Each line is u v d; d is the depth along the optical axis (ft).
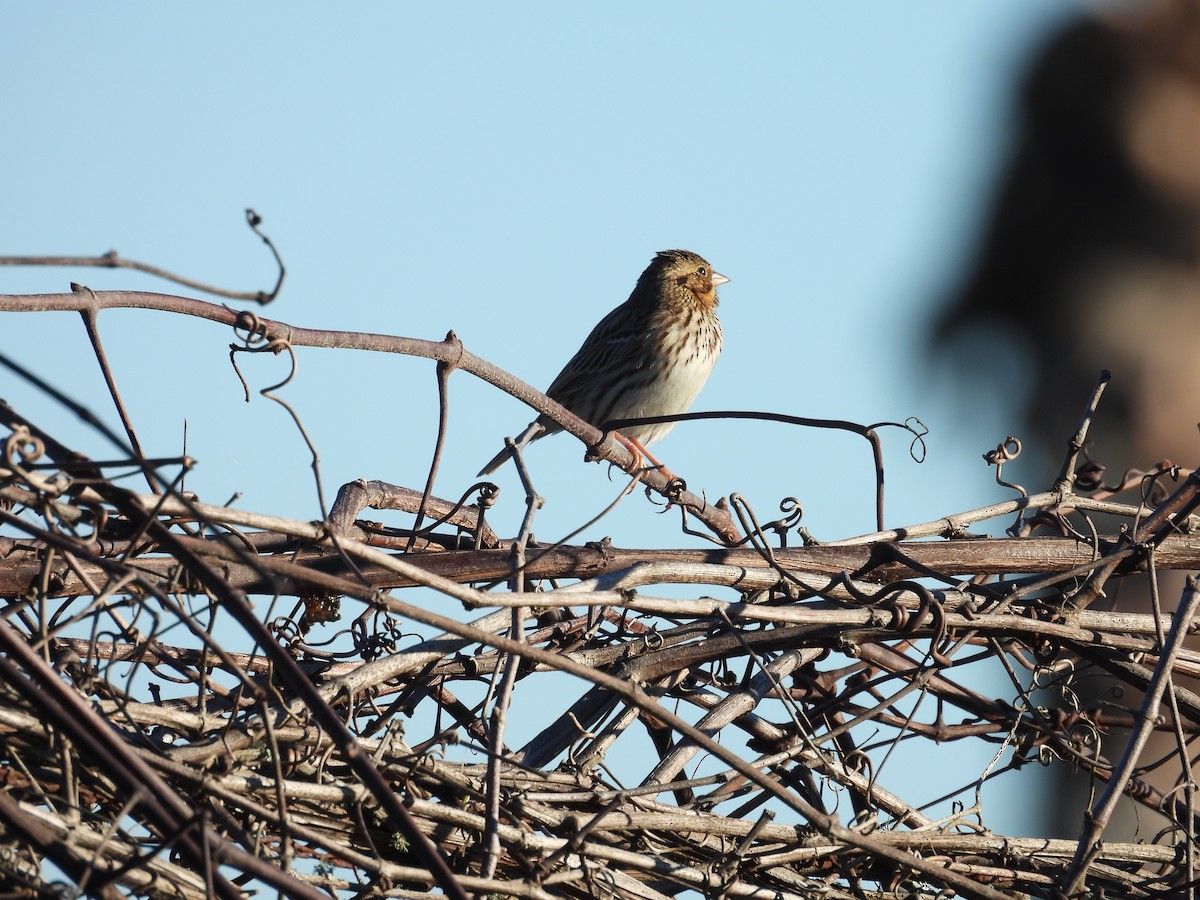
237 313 22.30
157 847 17.20
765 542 24.00
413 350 24.49
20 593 21.24
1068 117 55.98
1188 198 54.44
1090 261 55.01
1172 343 53.88
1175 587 44.06
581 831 20.04
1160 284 54.24
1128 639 25.73
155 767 17.92
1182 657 26.21
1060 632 24.84
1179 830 24.27
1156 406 53.57
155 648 22.02
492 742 19.65
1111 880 23.58
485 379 25.94
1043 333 55.88
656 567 22.57
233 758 19.12
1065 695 25.66
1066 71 55.98
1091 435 54.13
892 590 23.68
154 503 18.49
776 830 21.75
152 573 21.48
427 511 27.96
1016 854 23.32
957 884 21.17
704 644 24.03
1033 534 32.68
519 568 22.70
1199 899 23.09
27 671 16.75
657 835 21.61
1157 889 23.71
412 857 19.83
